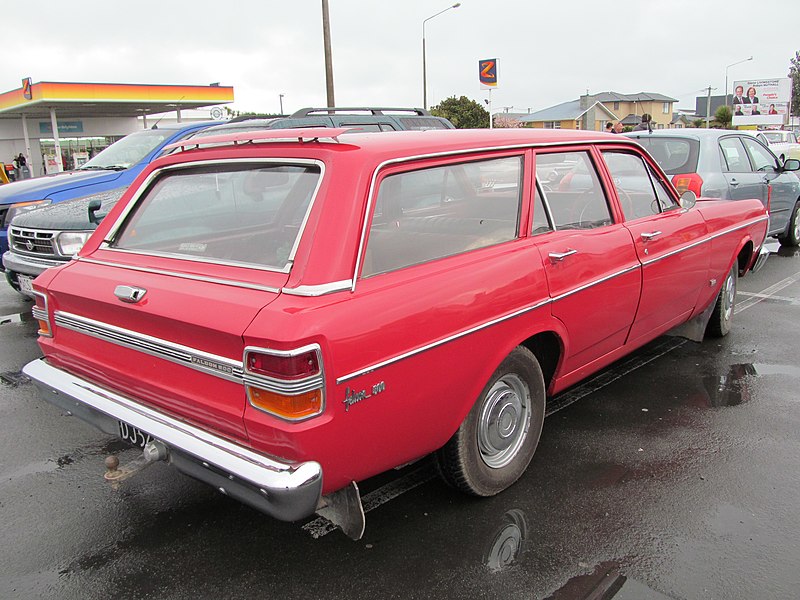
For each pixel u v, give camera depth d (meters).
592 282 3.60
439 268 2.86
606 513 3.21
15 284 6.66
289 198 2.75
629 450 3.83
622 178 4.18
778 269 8.86
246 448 2.43
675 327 5.23
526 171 3.41
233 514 3.29
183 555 2.97
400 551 2.95
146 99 29.27
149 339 2.70
